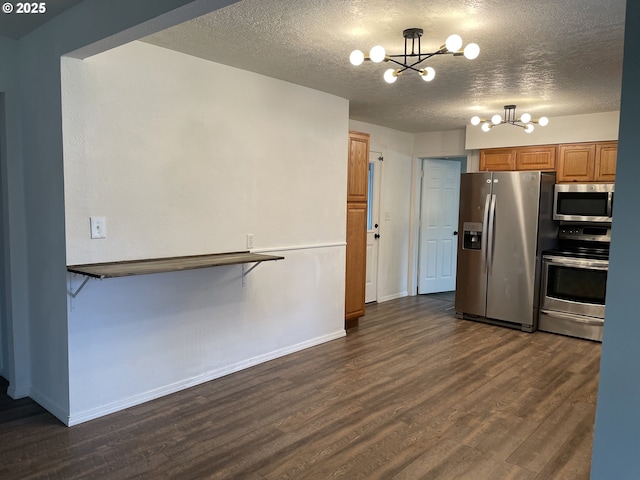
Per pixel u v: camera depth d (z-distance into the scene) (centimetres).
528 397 331
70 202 271
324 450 257
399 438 271
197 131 330
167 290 321
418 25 265
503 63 333
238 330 371
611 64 333
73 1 243
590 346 454
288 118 396
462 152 637
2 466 236
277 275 400
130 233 299
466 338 474
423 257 700
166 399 318
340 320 472
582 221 504
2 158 303
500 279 516
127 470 235
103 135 283
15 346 311
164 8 202
